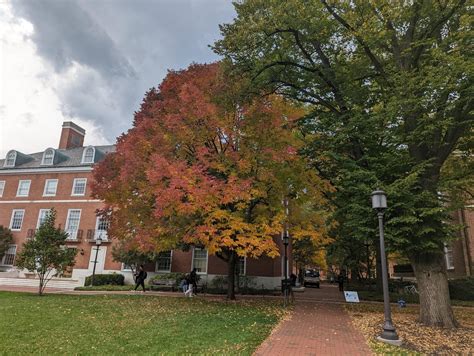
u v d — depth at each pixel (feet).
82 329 31.63
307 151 52.39
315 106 59.98
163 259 91.09
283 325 35.40
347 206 44.91
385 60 50.14
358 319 41.22
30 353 23.84
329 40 50.52
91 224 104.63
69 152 122.72
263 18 43.24
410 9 41.68
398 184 36.73
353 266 111.34
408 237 38.19
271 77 51.83
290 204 52.13
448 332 33.96
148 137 48.96
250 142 47.78
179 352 23.99
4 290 71.87
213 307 47.09
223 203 42.34
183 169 41.60
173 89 53.31
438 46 39.86
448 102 38.22
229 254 58.65
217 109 46.96
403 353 25.76
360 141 45.91
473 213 80.94
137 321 35.63
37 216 110.52
